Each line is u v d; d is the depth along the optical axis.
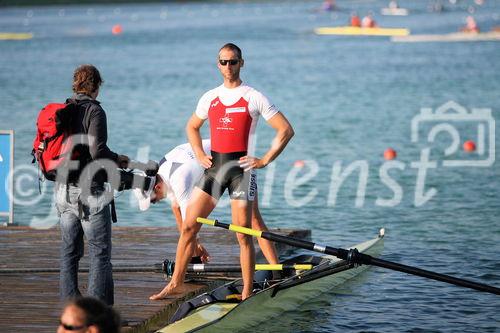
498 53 176.38
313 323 32.44
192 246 30.83
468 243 44.78
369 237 46.84
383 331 31.55
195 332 27.59
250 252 30.47
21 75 144.12
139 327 27.84
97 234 27.20
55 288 31.84
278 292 32.44
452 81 129.25
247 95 29.48
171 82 133.62
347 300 35.50
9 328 27.08
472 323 32.44
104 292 27.50
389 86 124.75
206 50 194.50
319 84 129.38
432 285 37.50
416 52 184.50
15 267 35.12
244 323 30.38
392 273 39.50
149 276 34.09
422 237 46.41
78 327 15.41
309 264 35.81
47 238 41.12
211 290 33.38
